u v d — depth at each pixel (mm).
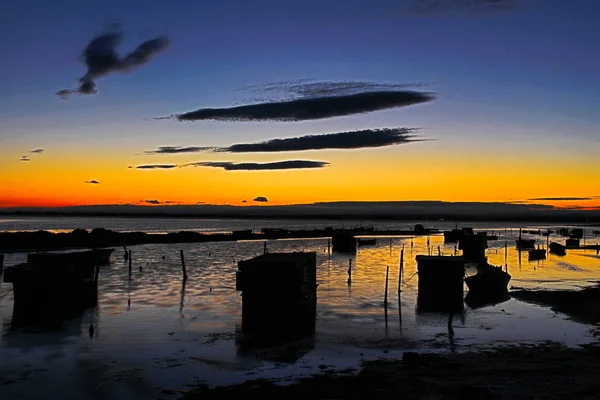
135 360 26062
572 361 25062
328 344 29344
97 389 21969
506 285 47906
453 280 42000
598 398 19188
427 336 31391
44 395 21250
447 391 20312
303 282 34562
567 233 193875
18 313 35719
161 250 99375
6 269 35750
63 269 36625
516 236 190500
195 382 22844
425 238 173500
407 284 54250
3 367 24750
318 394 20516
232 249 103562
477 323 35094
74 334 31219
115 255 87750
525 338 30953
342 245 103812
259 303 33281
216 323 34469
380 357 26656
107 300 43000
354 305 41562
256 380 22953
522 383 21141
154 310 38719
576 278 61469
